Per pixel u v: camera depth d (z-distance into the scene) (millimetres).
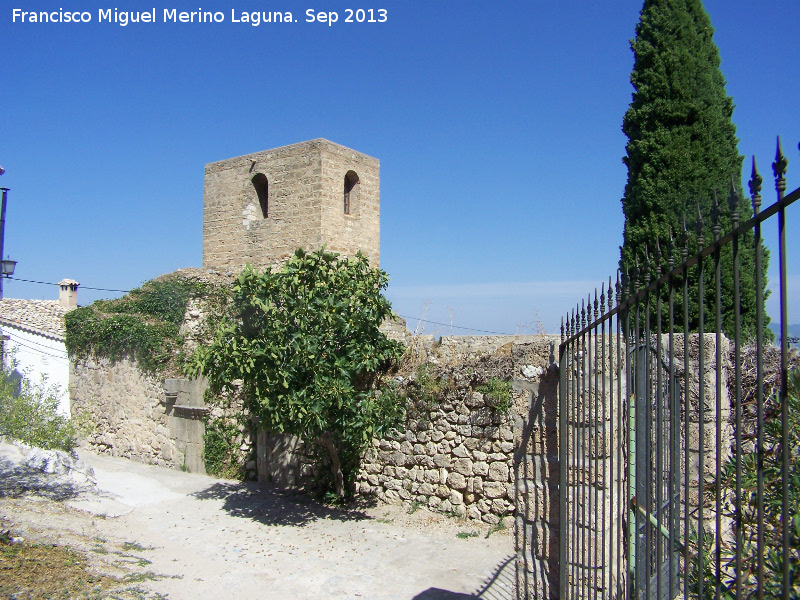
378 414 10492
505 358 10273
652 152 12555
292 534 10375
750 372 8391
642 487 5773
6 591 6301
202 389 15250
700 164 12305
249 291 10594
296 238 18156
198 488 13602
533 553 7410
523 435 8195
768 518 3342
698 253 2605
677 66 12594
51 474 12984
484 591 7910
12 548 7645
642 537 5566
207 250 20234
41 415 12523
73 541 8727
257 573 8641
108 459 17203
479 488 10484
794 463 3250
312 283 10883
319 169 17672
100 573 7547
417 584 8250
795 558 2748
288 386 10148
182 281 18016
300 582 8344
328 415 10688
